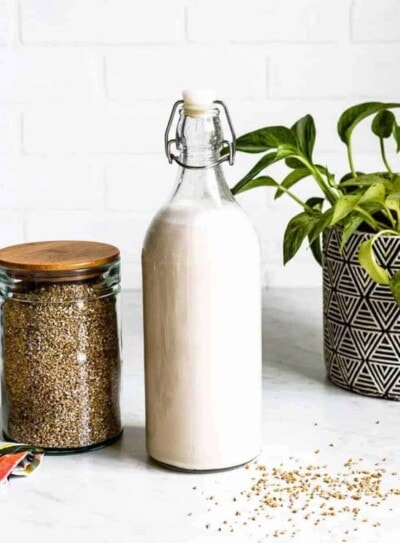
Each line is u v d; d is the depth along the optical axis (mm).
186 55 1889
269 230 1959
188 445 1098
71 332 1129
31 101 1897
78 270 1112
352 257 1274
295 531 988
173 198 1078
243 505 1040
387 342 1282
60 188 1930
